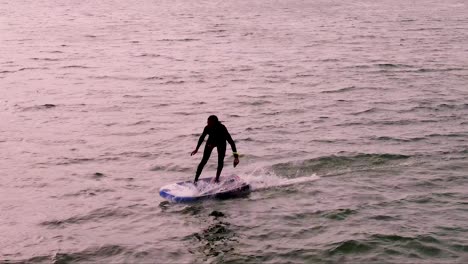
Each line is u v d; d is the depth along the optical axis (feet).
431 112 74.90
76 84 96.58
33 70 108.78
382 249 36.91
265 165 54.54
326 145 60.64
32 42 149.89
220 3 302.25
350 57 123.34
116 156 58.49
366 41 151.12
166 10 259.60
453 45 140.36
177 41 154.20
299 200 45.57
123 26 192.75
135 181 51.08
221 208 44.14
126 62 119.65
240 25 194.49
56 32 173.37
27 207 45.32
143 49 139.13
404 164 54.03
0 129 68.64
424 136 63.52
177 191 46.39
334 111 76.48
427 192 46.88
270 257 36.40
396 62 115.34
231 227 40.83
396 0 314.96
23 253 37.50
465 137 62.90
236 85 95.61
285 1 314.96
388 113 74.74
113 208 44.75
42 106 80.33
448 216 41.86
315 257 36.22
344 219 41.70
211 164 55.42
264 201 45.47
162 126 70.28
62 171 53.93
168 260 36.29
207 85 95.86
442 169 52.47
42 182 50.96
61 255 37.14
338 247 37.27
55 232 40.68
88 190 48.91
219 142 46.85
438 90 88.74
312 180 50.08
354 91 89.15
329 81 97.71
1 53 129.39
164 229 40.78
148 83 97.71
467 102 80.12
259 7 275.59
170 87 94.43
